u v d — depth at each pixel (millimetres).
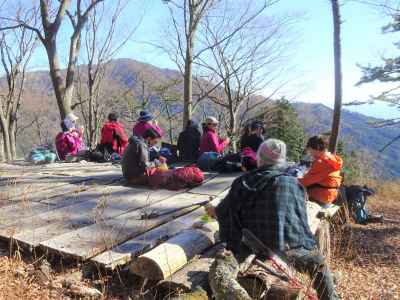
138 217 5262
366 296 5191
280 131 25344
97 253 4160
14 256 4195
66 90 14578
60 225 4930
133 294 3820
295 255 3434
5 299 3400
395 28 12781
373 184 13680
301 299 3320
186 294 3342
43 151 10352
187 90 15219
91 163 10312
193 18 15016
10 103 21266
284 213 3408
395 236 7812
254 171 3631
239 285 3105
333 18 9180
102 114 24750
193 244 4207
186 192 6770
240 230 3564
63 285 3844
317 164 5820
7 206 5699
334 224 7883
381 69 12789
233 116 20250
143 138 7242
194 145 10289
